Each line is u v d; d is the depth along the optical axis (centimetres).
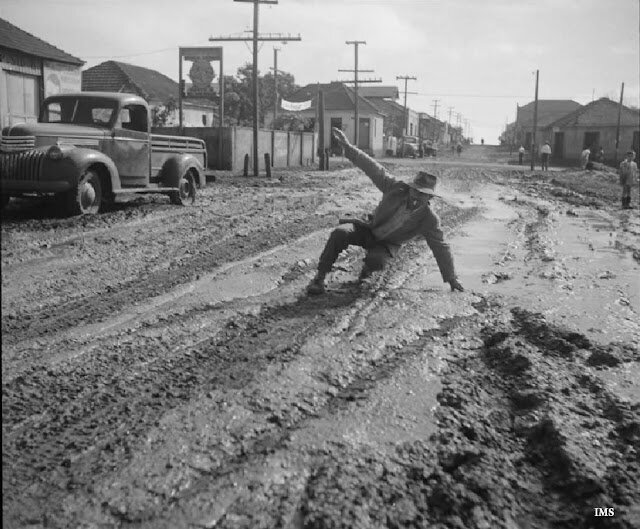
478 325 535
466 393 393
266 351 454
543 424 347
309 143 3559
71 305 568
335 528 254
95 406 359
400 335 497
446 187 2214
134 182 1202
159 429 330
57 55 2144
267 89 5888
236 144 2738
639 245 1029
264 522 258
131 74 4219
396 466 303
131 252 803
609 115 6091
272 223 1091
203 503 269
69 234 903
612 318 566
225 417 346
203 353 450
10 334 484
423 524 261
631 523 267
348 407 366
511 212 1482
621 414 363
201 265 746
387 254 650
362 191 1833
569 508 281
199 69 2812
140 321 523
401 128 8069
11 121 1989
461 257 857
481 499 281
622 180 1783
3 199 1088
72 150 1034
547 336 501
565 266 813
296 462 304
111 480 284
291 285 662
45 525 253
